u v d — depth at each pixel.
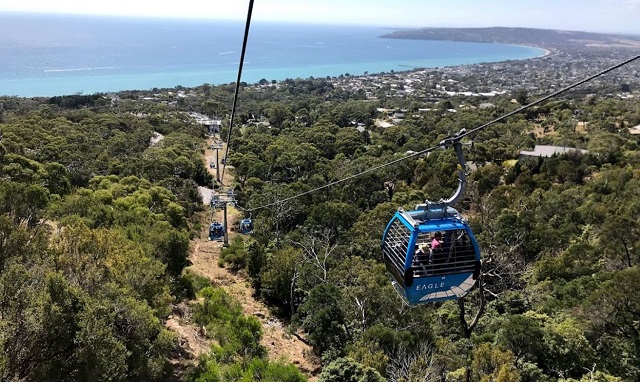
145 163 54.12
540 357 18.44
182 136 78.56
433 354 17.48
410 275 8.59
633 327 20.73
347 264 27.42
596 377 16.27
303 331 22.78
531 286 28.22
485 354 15.73
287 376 15.48
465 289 9.09
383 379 14.70
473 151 65.56
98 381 10.30
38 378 9.90
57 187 34.19
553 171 56.53
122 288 13.81
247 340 18.06
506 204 44.50
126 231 23.22
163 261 22.05
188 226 39.81
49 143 52.06
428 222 8.73
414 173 59.94
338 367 14.88
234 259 30.83
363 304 22.28
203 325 18.91
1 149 34.53
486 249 30.42
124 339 12.11
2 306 10.23
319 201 47.16
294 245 33.84
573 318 21.69
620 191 42.53
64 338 10.48
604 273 26.56
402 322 21.62
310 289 25.14
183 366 14.99
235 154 69.88
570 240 34.66
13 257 12.79
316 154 67.94
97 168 49.47
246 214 45.94
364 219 37.41
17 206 19.61
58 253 14.12
